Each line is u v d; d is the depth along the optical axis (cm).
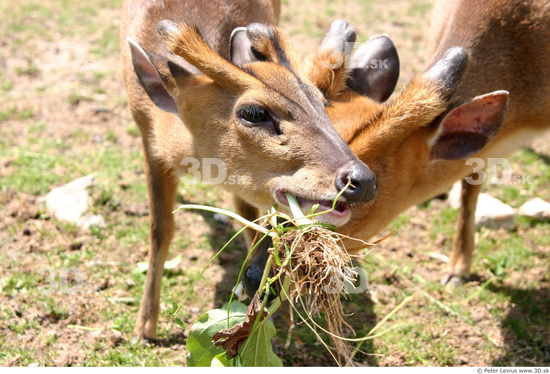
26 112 142
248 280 91
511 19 108
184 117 97
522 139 112
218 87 94
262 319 88
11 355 101
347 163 89
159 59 97
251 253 93
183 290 112
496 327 110
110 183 128
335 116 95
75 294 110
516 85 109
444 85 95
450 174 104
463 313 112
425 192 104
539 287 116
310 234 88
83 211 121
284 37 98
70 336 104
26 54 163
